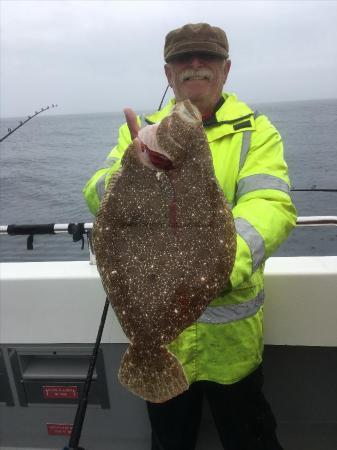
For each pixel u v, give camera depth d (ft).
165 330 2.22
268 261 4.31
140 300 2.20
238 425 3.48
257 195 2.95
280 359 4.27
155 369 2.25
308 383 4.29
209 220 2.25
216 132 3.33
